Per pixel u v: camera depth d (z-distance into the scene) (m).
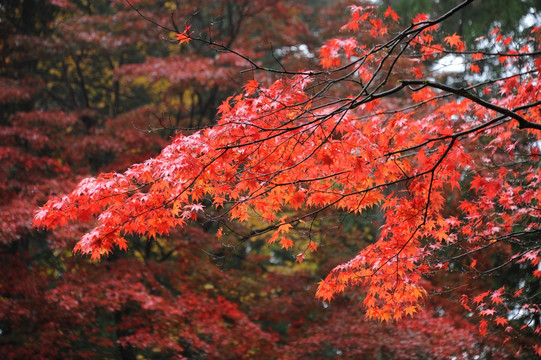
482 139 9.34
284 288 13.16
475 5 12.91
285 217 5.25
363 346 10.80
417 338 10.27
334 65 5.94
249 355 11.27
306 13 15.13
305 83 4.71
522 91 6.07
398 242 5.45
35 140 12.36
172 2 14.92
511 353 10.12
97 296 10.98
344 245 13.81
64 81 15.09
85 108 14.20
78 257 11.95
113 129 12.91
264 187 5.00
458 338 9.98
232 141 4.63
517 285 10.80
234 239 12.98
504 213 6.92
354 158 4.74
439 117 6.68
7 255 11.66
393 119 5.19
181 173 4.60
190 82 12.50
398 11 13.16
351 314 11.91
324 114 4.68
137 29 13.39
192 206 5.10
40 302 10.91
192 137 4.74
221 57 12.82
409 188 5.20
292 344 11.81
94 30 13.92
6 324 12.29
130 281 11.73
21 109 14.28
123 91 16.09
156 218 4.87
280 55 13.60
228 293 13.16
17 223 10.23
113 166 12.01
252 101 4.80
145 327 11.95
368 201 5.19
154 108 13.04
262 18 14.36
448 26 13.10
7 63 14.30
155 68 12.28
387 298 5.86
